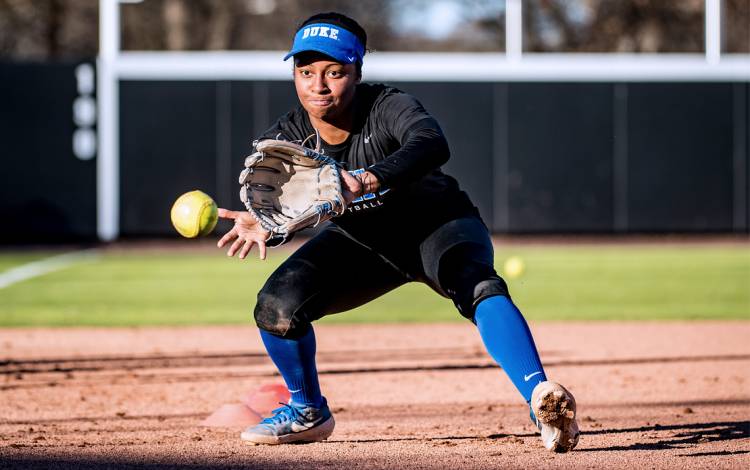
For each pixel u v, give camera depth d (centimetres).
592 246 5462
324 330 2714
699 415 1508
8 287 3706
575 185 5828
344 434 1345
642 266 4425
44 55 8706
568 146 5803
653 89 5834
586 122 5809
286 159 1062
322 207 1026
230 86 5681
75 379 1894
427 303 3450
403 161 1028
